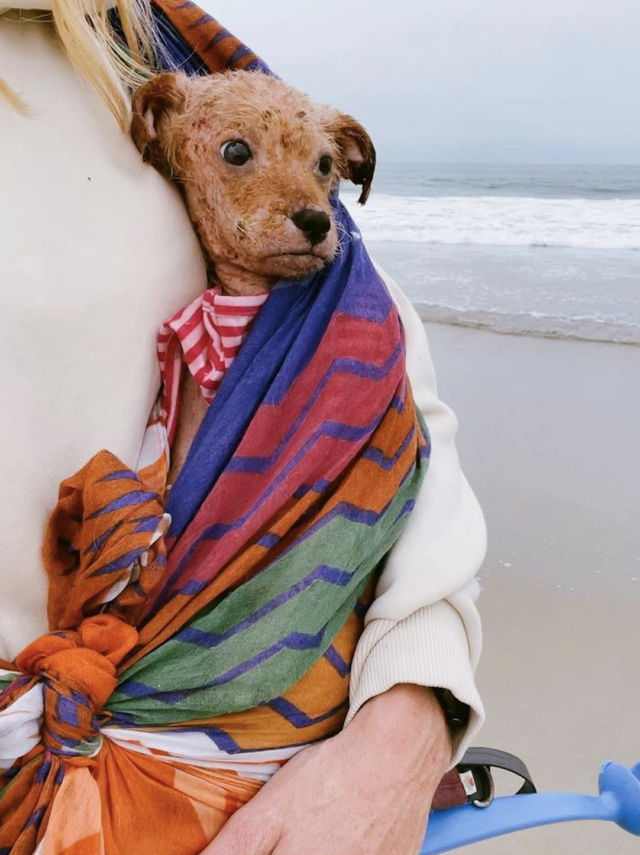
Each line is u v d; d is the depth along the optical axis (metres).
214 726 0.81
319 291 0.86
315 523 0.82
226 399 0.85
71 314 0.79
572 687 2.07
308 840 0.76
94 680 0.77
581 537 2.67
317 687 0.83
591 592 2.41
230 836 0.77
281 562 0.80
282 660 0.78
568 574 2.49
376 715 0.83
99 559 0.77
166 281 0.85
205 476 0.83
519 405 3.74
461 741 0.87
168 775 0.79
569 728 1.95
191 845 0.79
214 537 0.82
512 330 4.97
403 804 0.79
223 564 0.81
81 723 0.77
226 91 0.82
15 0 0.78
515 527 2.74
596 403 3.74
